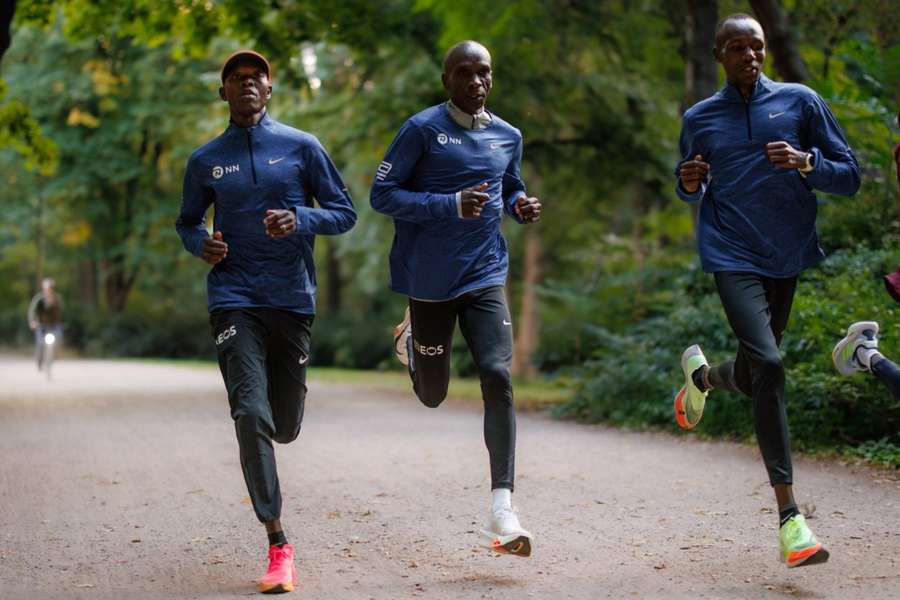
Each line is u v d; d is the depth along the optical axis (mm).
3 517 8102
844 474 9492
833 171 6047
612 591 5691
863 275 11914
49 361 25688
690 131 6418
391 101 22812
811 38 16859
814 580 5789
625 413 14797
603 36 21156
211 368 33719
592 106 22531
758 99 6309
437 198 6109
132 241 44688
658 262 19922
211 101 35719
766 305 6184
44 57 38750
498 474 6027
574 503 8367
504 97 21391
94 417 16219
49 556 6812
